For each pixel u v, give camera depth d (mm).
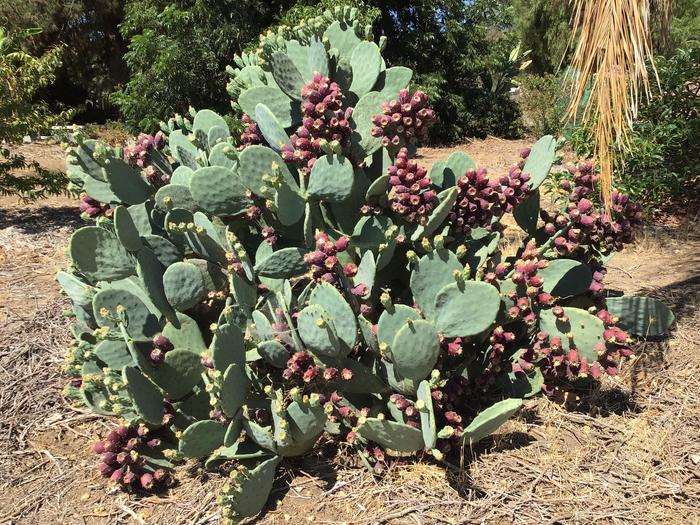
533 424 2730
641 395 2898
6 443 2820
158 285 2609
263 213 2719
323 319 2164
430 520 2209
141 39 10719
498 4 15781
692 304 3701
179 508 2359
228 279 2818
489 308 2240
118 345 2516
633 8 2404
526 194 2766
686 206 6176
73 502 2445
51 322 3992
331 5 10312
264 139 2957
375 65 2807
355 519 2232
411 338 2152
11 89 6586
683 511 2219
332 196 2484
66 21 17109
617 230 2820
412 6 13922
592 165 2762
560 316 2504
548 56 18953
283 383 2674
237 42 10922
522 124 15164
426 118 2441
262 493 2232
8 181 6777
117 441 2432
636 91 2475
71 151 2883
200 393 2574
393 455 2541
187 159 3160
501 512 2236
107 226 2854
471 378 2670
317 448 2621
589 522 2184
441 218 2424
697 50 6066
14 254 5621
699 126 5785
